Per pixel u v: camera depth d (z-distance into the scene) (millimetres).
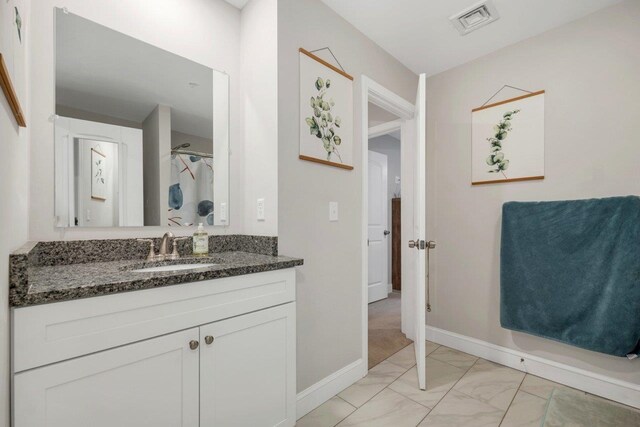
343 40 1861
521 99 2057
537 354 1957
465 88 2355
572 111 1849
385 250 3975
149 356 913
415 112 2385
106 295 838
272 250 1496
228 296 1119
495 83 2195
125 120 1383
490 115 2205
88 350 805
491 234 2195
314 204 1665
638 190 1627
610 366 1688
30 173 1121
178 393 977
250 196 1677
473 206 2293
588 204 1726
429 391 1770
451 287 2408
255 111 1640
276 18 1502
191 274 997
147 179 1445
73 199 1233
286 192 1521
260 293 1230
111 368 842
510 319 1983
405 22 1901
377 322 3006
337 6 1762
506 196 2123
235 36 1762
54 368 751
